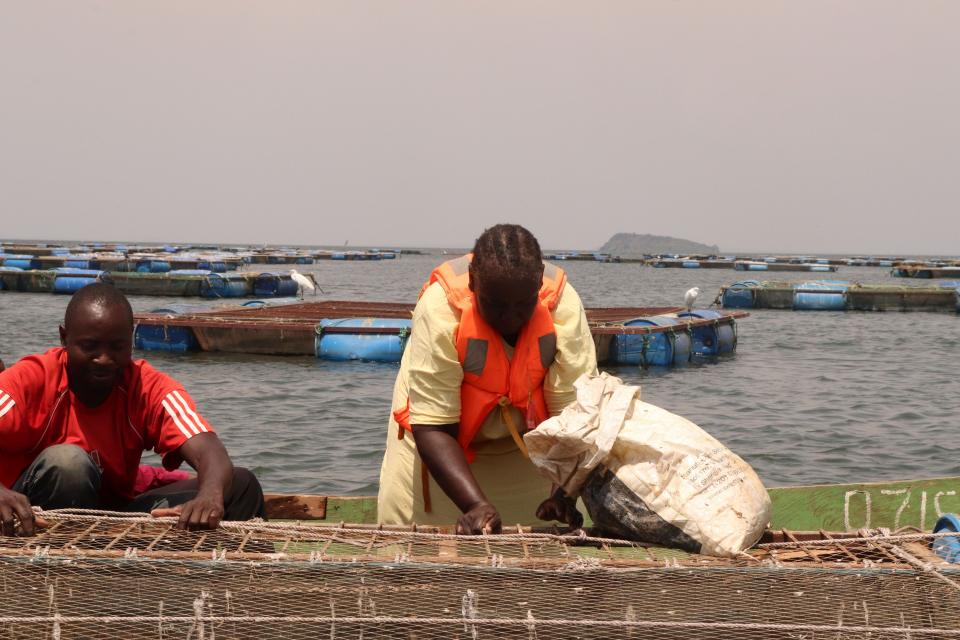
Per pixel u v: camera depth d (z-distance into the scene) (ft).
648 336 62.28
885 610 11.30
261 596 11.12
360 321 64.13
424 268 281.54
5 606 10.96
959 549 11.94
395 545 12.24
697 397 50.39
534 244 12.65
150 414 13.80
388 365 60.29
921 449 37.60
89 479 12.98
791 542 12.62
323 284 181.68
